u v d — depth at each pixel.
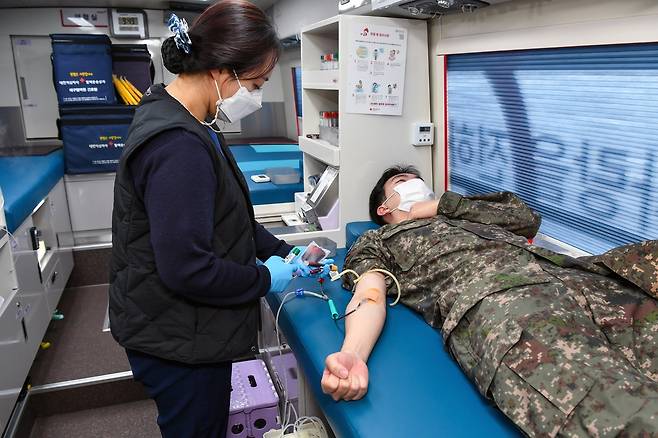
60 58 3.43
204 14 1.15
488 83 2.06
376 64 2.24
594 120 1.64
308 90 2.81
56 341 2.68
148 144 1.06
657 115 1.44
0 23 4.23
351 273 1.71
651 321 1.24
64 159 3.43
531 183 1.96
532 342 1.12
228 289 1.17
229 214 1.21
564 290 1.29
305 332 1.50
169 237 1.04
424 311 1.54
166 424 1.33
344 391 1.16
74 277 3.39
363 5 2.21
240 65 1.15
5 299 1.85
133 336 1.22
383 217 2.15
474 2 1.86
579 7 1.58
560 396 1.00
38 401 2.22
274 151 4.52
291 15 4.02
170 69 1.18
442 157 2.44
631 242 1.59
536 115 1.87
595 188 1.69
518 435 1.06
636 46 1.45
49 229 2.85
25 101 4.42
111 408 2.32
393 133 2.37
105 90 3.56
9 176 2.64
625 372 1.01
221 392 1.35
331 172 2.55
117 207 1.17
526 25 1.80
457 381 1.25
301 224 2.62
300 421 1.67
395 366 1.30
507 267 1.42
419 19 2.29
